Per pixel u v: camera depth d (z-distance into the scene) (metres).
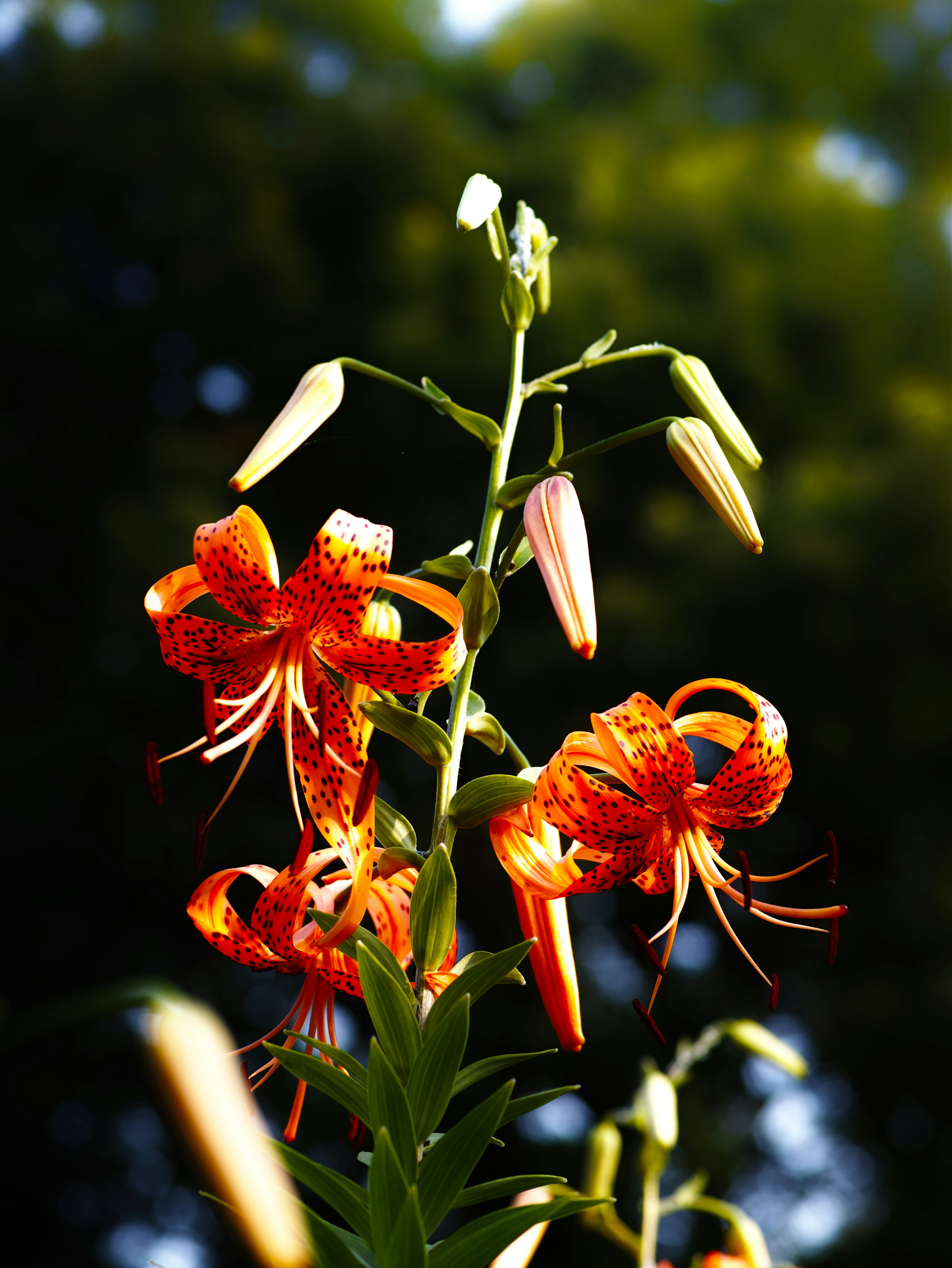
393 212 8.66
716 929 7.53
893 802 7.66
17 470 7.84
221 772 7.12
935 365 9.64
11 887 7.28
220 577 1.40
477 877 6.80
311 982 1.46
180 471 7.63
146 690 7.09
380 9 10.09
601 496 7.94
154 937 7.32
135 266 8.39
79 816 7.21
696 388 1.54
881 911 7.46
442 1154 1.11
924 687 7.42
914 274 9.94
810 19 11.41
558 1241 6.73
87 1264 7.04
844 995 7.38
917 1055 7.19
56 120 8.20
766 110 11.47
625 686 7.28
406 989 1.22
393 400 7.93
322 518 7.92
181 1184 7.18
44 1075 7.13
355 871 1.32
